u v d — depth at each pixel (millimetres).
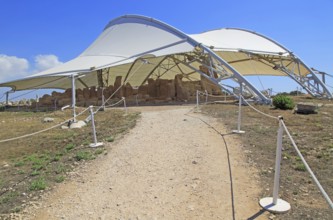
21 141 13578
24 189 7656
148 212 6289
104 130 14023
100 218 6156
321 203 6156
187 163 8805
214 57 25438
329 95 30297
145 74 41531
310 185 6961
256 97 22781
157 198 6844
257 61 37875
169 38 28406
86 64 25938
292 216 5746
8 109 30484
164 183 7582
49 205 6762
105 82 37562
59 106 28344
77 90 29812
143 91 28812
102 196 7082
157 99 26906
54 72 25266
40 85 36219
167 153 9805
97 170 8688
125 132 13078
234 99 26844
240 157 8984
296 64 34594
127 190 7328
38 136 14297
